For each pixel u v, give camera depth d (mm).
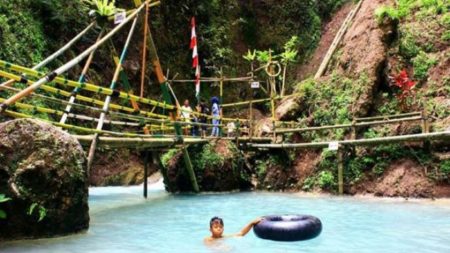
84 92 15625
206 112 15977
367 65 12672
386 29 13016
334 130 12453
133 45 18391
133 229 7059
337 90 13375
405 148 10422
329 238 6105
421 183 9812
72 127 8039
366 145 10734
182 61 20219
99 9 10398
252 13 22391
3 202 5668
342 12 22391
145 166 11961
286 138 13305
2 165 5715
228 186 13000
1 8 13008
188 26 20625
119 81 17453
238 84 21047
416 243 5750
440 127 10172
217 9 21359
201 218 8234
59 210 6129
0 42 12008
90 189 14297
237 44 21812
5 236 5832
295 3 22922
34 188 5887
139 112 11016
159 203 10586
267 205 9906
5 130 5922
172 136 11680
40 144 6012
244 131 14727
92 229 7016
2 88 6723
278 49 22250
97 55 16812
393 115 10883
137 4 11547
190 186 12867
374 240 5957
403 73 11297
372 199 10188
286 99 15336
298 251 5371
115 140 8930
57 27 15289
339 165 11094
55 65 14477
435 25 12172
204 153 12961
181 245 5844
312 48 22219
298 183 12352
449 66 11328
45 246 5676
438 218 7527
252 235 6297
